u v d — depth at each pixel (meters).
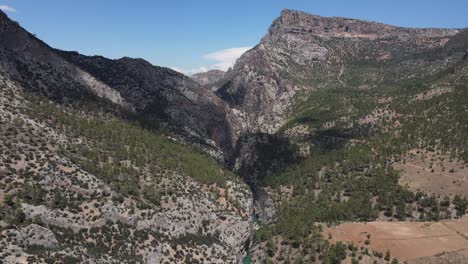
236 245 183.25
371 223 176.88
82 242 135.62
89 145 178.50
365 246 156.25
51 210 134.75
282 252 160.88
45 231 126.69
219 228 181.25
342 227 172.38
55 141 165.25
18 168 141.50
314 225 172.75
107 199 150.62
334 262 147.75
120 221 148.38
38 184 140.12
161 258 148.88
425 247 154.88
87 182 151.38
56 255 122.94
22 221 127.56
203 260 160.50
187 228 167.88
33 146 153.75
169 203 171.12
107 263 132.25
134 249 144.12
